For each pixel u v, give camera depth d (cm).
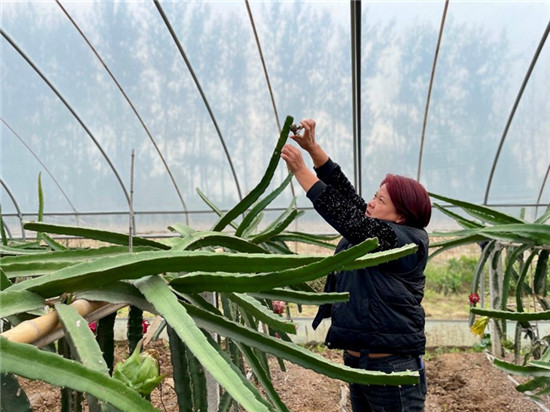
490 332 287
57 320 32
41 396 219
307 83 297
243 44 276
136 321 47
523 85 280
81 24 270
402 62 277
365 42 267
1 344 25
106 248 48
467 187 357
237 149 347
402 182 118
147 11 261
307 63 285
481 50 267
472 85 287
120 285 39
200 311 43
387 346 110
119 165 364
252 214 96
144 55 287
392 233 108
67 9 261
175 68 294
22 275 42
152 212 404
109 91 311
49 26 271
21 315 37
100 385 27
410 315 112
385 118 311
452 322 324
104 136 343
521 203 363
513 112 297
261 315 47
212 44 277
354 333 112
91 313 36
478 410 214
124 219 412
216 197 385
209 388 102
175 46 279
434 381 251
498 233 110
